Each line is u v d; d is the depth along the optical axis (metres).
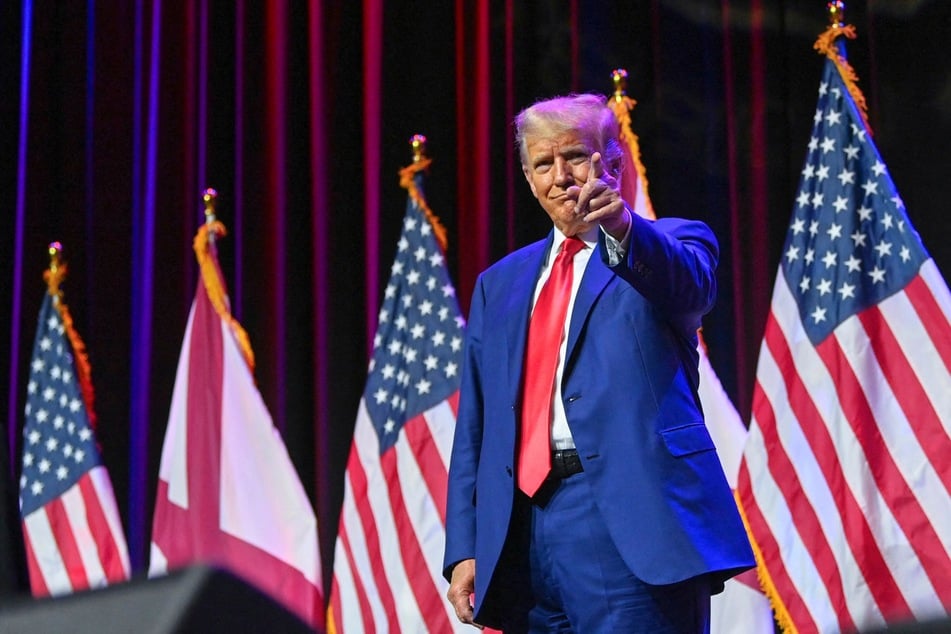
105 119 11.31
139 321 11.01
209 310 10.42
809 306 9.09
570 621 5.19
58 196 11.28
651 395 5.13
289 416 10.58
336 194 10.77
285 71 10.97
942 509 8.51
